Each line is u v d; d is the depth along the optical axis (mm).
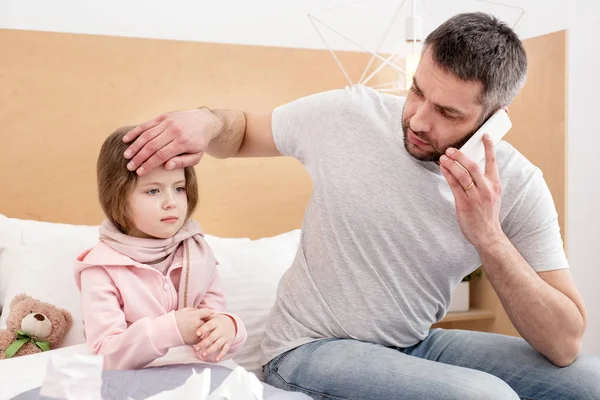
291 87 2285
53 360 896
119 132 1401
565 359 1330
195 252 1428
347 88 1524
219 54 2188
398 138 1410
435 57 1271
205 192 2184
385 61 2119
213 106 2189
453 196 1368
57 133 2025
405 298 1403
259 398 879
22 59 1980
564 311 1304
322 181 1439
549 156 2188
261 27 2293
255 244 1888
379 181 1389
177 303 1387
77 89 2039
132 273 1337
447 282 1432
